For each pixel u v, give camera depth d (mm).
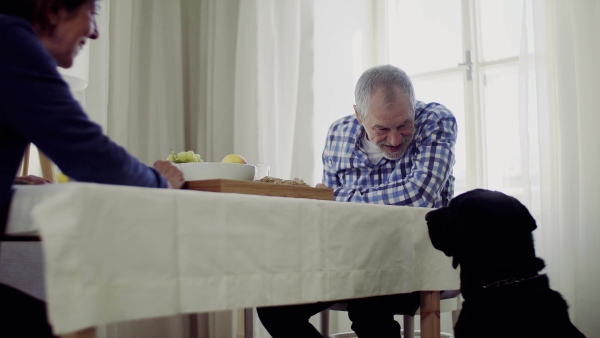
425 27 2756
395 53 2820
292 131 2770
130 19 2703
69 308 744
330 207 1179
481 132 2559
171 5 2943
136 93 2785
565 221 2150
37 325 1008
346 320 2736
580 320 2119
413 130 1971
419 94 2764
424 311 1465
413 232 1408
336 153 2234
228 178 1304
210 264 939
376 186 2006
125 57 2668
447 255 1429
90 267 774
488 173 2547
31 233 872
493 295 1327
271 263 1043
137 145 2773
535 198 2270
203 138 2939
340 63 2832
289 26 2799
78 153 901
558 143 2219
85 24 1047
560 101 2191
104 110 2512
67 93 918
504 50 2549
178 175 1172
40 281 1185
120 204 820
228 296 962
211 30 2930
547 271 2184
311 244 1129
